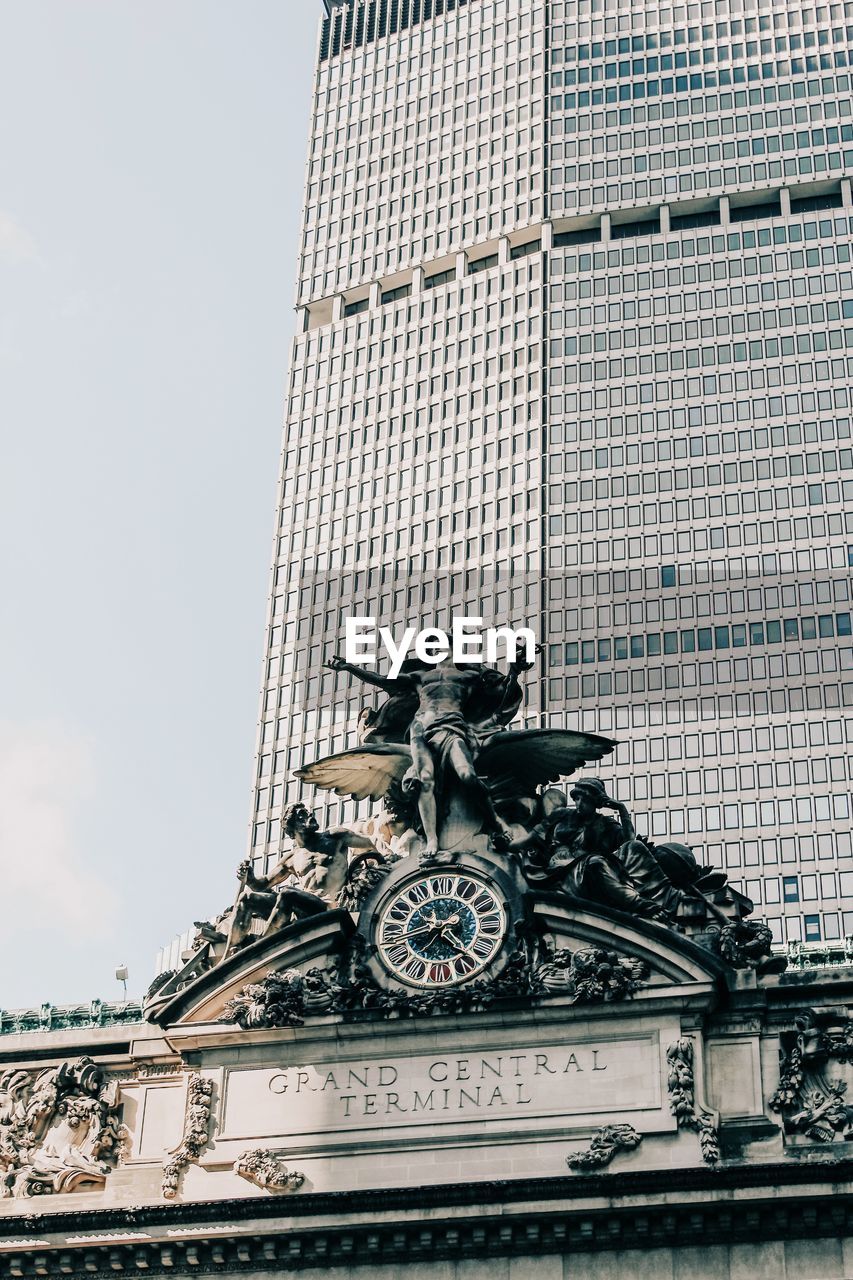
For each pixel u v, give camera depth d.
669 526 167.00
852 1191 73.69
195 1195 79.44
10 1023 87.44
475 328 180.88
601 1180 75.12
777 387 170.50
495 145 190.25
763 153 182.38
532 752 85.50
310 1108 79.81
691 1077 77.06
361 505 176.38
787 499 166.00
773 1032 78.38
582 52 191.75
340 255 191.12
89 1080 83.19
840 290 173.62
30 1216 79.19
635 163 184.88
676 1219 74.50
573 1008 79.00
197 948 85.44
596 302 177.75
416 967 80.94
